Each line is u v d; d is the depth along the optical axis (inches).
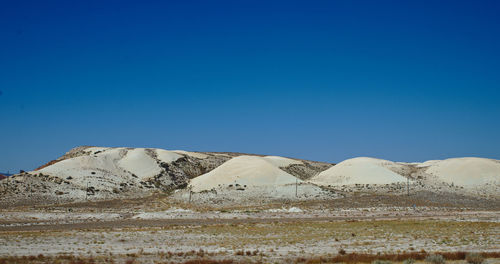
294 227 2773.1
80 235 2354.8
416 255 1517.0
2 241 2063.2
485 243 1945.1
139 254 1704.0
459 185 6299.2
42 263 1480.1
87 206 4680.1
